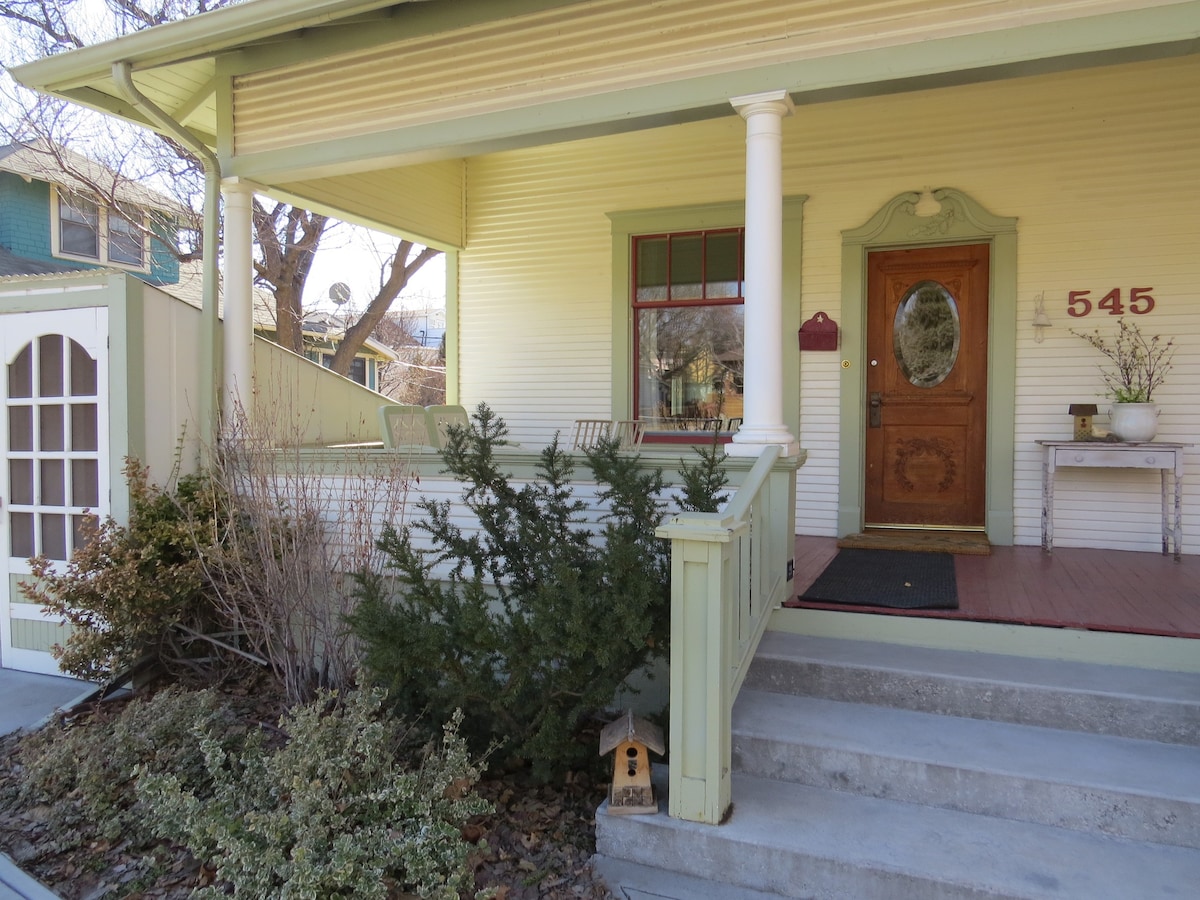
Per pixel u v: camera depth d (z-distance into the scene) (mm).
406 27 4332
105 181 11180
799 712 3223
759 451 3605
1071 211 5152
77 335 4602
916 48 3432
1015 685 3104
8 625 4887
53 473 4750
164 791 2695
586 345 6430
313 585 4074
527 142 4297
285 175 4809
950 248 5508
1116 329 5086
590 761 3365
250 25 4043
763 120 3658
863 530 5699
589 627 2828
